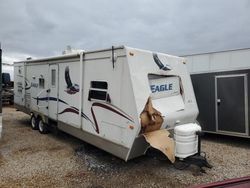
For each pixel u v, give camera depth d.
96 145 5.07
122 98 4.36
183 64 5.36
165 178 4.39
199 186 2.28
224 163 5.18
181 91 5.19
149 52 4.61
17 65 9.55
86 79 5.31
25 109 8.97
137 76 4.29
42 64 7.45
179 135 4.63
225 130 6.93
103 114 4.81
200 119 7.41
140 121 4.08
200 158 4.72
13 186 4.02
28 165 4.95
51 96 6.95
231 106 6.80
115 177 4.41
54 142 6.66
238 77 6.66
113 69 4.55
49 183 4.15
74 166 4.91
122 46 4.33
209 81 7.21
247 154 5.84
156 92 4.68
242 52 7.54
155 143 4.16
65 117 6.23
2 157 5.40
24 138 7.09
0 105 5.86
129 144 4.23
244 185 2.25
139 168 4.83
